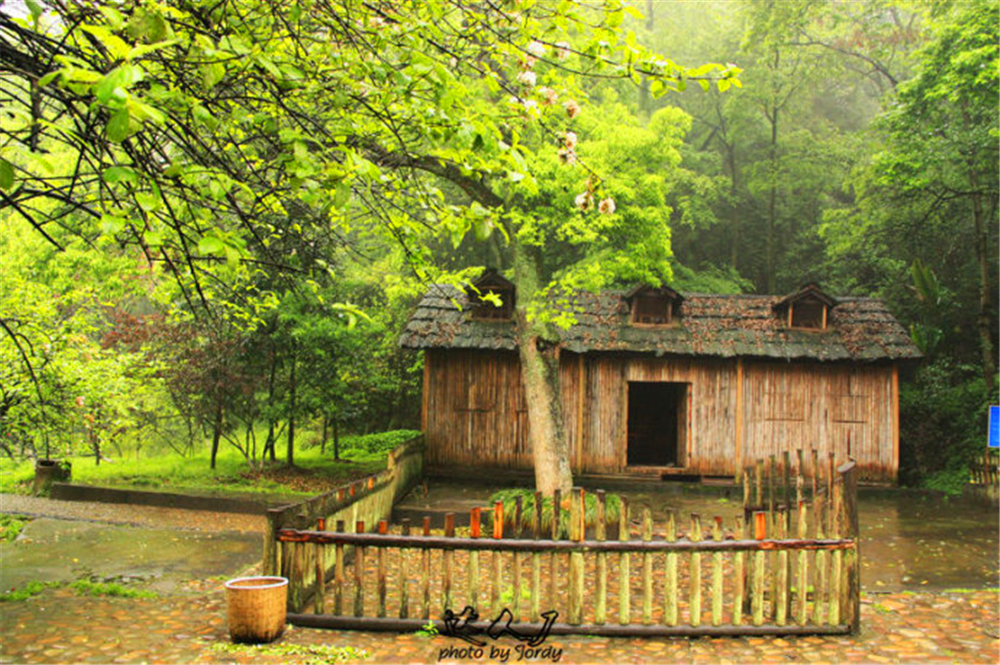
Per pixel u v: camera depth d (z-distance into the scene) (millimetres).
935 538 11484
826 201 28578
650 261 12055
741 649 5723
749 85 25422
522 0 3764
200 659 5168
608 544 6004
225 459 17328
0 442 11219
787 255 27078
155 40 2637
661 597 7570
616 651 5609
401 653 5441
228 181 3088
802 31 25422
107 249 12742
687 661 5422
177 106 3139
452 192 18828
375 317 16953
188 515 12117
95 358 11328
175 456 17719
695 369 16359
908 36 24203
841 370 16281
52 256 13992
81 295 10977
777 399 16266
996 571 9414
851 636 6094
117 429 14117
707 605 7207
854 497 6238
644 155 11703
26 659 5137
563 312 10938
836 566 6164
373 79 3807
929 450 17391
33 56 2885
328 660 5223
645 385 20859
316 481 14914
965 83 16188
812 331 16641
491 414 16281
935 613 6949
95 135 2953
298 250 5031
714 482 15906
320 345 15219
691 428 16266
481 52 4145
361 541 6031
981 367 19500
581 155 10789
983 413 17031
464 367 16422
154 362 13781
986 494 14531
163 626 6008
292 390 15719
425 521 6066
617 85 17141
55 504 12766
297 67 3641
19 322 9164
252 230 3801
